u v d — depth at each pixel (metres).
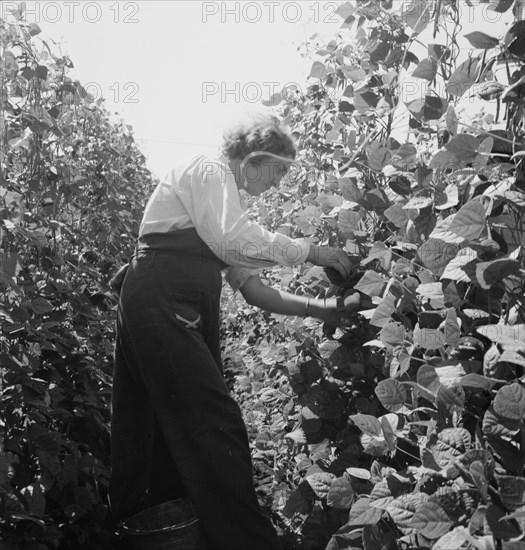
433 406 1.76
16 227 2.58
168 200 2.41
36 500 2.28
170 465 2.58
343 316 2.27
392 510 1.43
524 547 1.14
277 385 3.68
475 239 1.42
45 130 3.23
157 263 2.38
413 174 1.81
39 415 2.71
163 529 2.50
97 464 3.04
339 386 2.41
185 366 2.32
